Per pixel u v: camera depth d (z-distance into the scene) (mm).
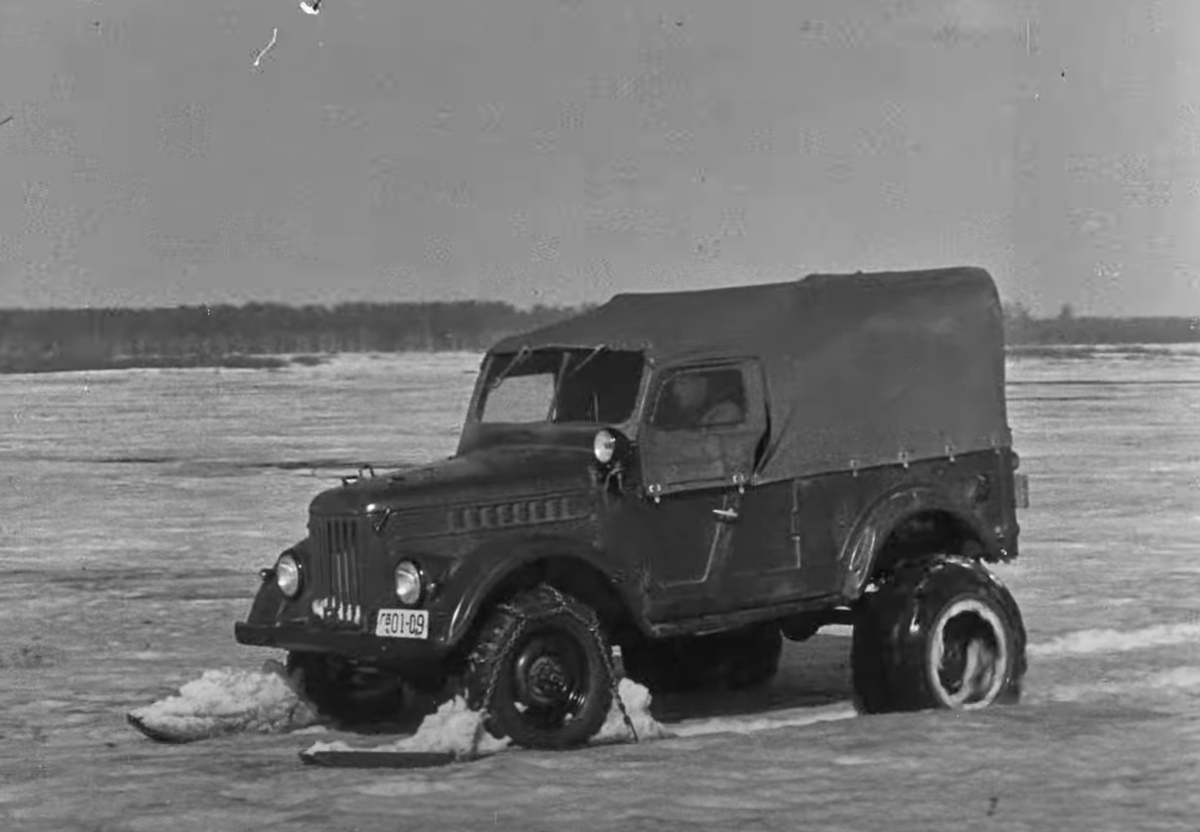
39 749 9695
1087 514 23906
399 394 53594
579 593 9805
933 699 10164
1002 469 10992
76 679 12375
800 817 7465
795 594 10203
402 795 8016
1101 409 45938
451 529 9445
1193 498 25938
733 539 10086
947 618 10242
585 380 10273
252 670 10484
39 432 40375
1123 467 30875
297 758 9117
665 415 9984
